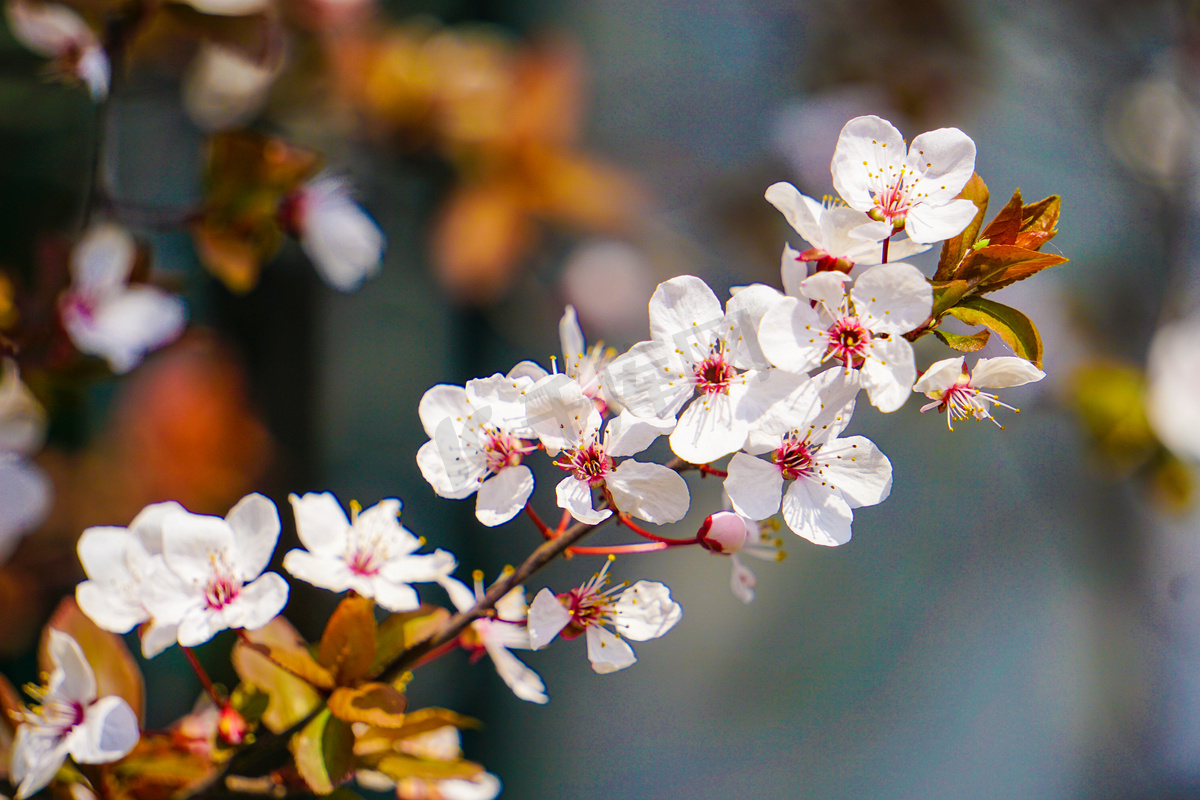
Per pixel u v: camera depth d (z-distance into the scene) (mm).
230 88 997
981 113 1417
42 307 738
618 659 648
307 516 667
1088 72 1365
